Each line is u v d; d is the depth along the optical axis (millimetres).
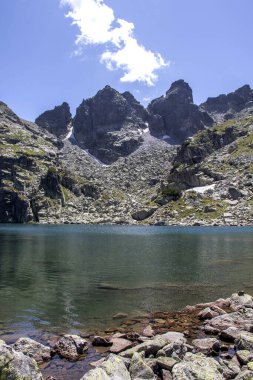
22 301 31891
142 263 54656
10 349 15203
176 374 15578
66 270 48875
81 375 17000
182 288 37000
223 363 17328
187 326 24391
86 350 19984
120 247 79688
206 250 72062
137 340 21344
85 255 65438
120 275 44625
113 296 33719
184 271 47312
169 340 19656
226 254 65312
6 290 36531
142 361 16625
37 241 98500
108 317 26812
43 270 48969
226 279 41625
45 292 35562
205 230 145000
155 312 28188
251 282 39938
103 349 20156
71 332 23469
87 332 23469
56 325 24969
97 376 14727
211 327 23250
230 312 27406
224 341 21375
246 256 62438
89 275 44875
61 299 32688
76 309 29172
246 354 18016
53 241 98312
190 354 17500
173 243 88312
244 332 21312
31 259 60375
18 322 25656
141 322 25516
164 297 33219
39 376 15148
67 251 72438
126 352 18531
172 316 26922
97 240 101000
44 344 21141
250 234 119250
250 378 14883
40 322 25688
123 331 23500
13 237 115250
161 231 142125
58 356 19188
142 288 37156
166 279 41719
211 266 51375
